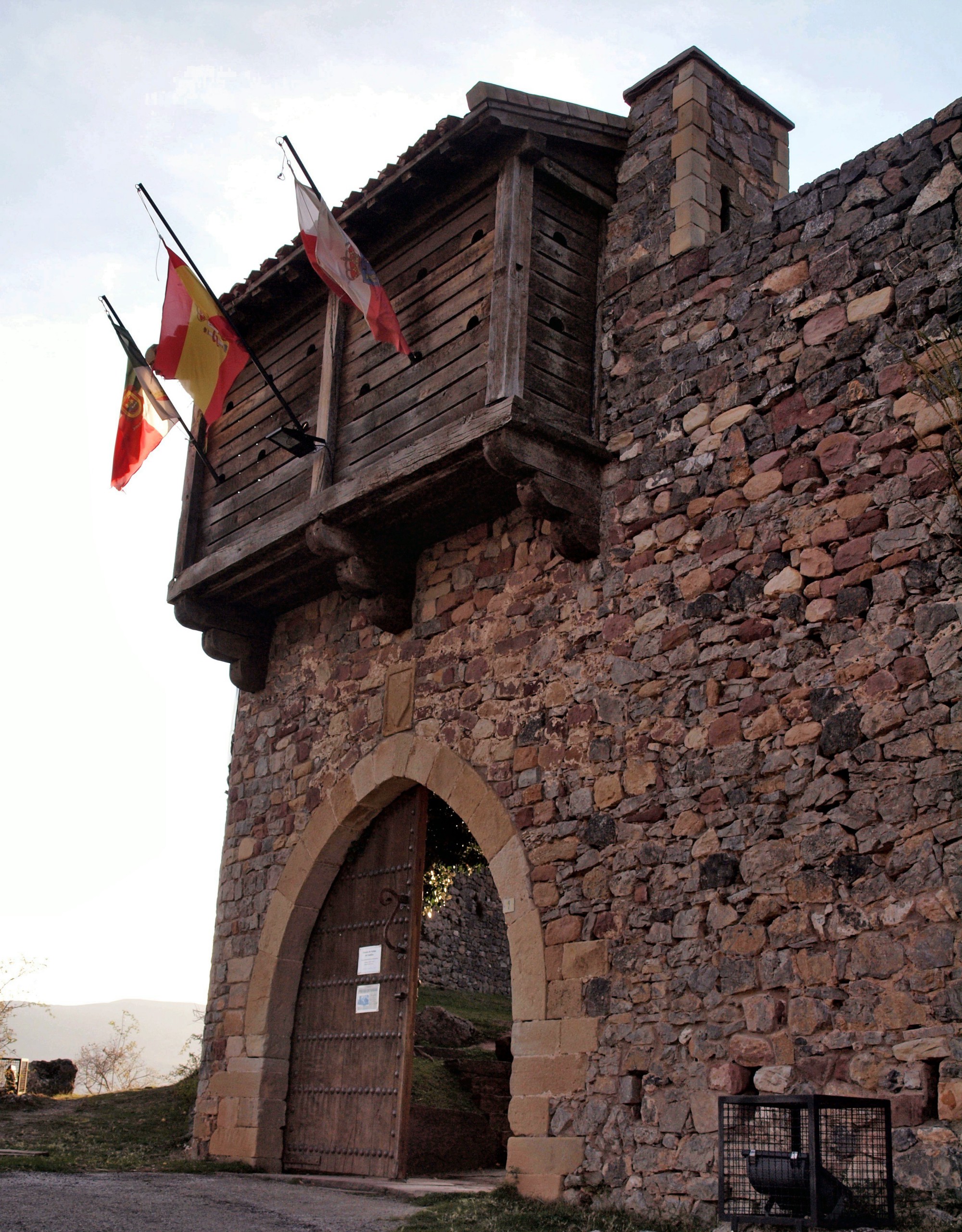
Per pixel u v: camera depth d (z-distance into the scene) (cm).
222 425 1030
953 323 617
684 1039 620
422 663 860
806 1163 482
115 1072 2453
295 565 932
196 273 910
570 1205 634
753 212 830
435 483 788
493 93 770
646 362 771
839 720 604
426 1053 1201
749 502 682
